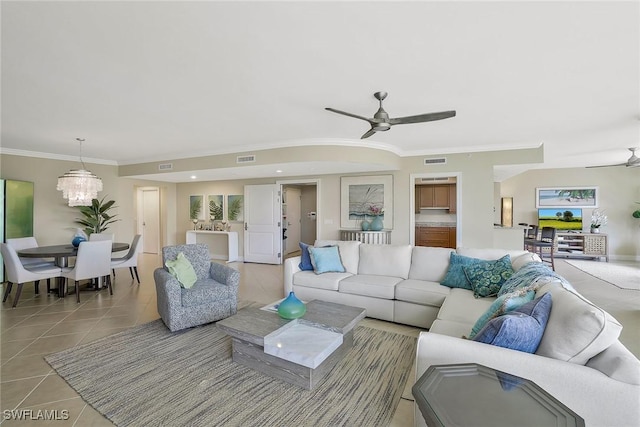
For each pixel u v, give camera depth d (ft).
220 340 9.73
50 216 18.90
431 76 8.31
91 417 6.18
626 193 25.00
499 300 6.41
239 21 5.87
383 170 19.58
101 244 14.12
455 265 11.27
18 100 9.96
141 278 18.11
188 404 6.59
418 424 5.41
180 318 10.25
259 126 13.25
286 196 27.66
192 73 8.11
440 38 6.50
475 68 7.86
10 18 5.70
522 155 16.61
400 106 10.66
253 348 7.98
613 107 10.68
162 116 11.69
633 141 15.88
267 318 8.75
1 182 16.12
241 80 8.55
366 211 20.27
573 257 26.03
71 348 9.12
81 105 10.44
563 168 26.45
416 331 10.62
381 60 7.46
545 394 3.95
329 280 12.48
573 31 6.22
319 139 15.62
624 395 4.17
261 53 7.10
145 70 7.91
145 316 11.86
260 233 24.21
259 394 6.95
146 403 6.61
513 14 5.70
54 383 7.34
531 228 25.44
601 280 18.07
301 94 9.55
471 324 7.63
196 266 12.34
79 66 7.68
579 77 8.34
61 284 14.26
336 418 6.21
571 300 5.16
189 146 17.28
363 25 6.03
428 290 10.71
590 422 4.32
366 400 6.78
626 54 7.12
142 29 6.11
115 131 13.89
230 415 6.26
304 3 5.35
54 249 14.52
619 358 4.31
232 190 25.50
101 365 8.16
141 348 9.15
